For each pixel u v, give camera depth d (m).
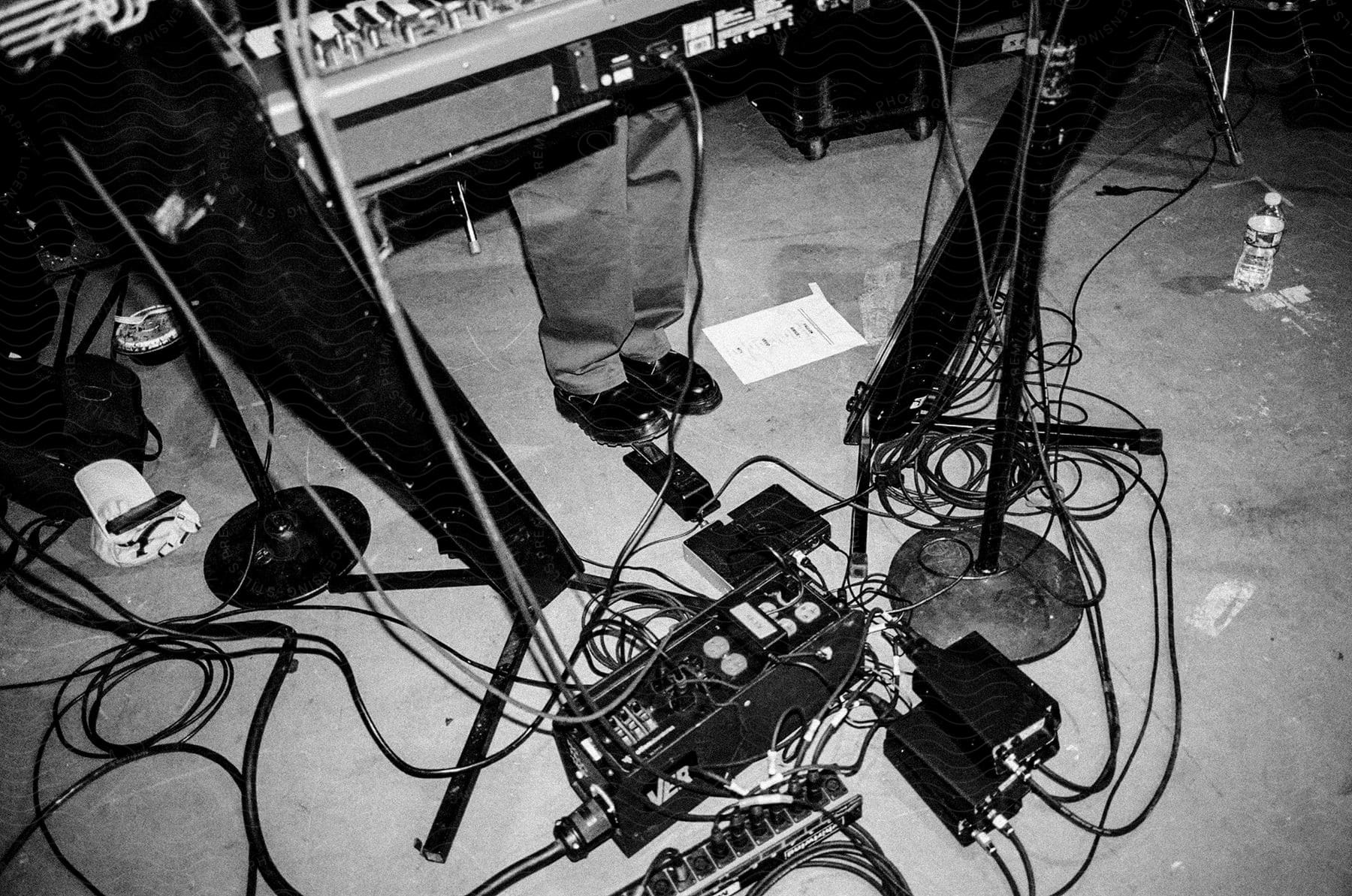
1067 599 1.85
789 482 2.15
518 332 2.59
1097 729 1.72
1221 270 2.48
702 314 2.54
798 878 1.59
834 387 2.33
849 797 1.57
